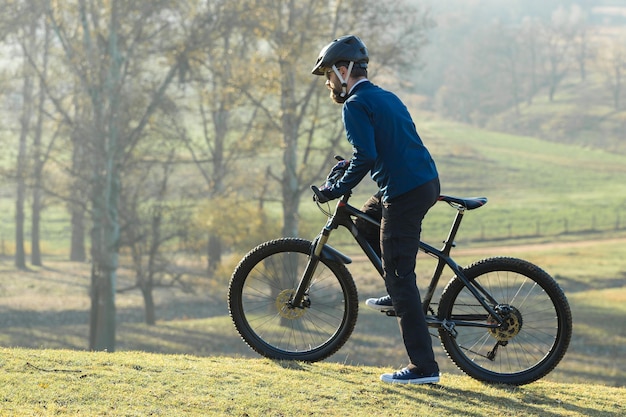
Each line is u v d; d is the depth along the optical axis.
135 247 36.69
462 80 187.38
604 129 158.50
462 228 75.25
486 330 6.27
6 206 86.62
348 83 5.79
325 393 5.60
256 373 6.05
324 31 34.41
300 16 35.81
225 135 47.81
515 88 179.75
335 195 5.75
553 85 187.62
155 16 32.69
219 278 36.56
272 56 35.66
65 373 5.59
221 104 37.31
